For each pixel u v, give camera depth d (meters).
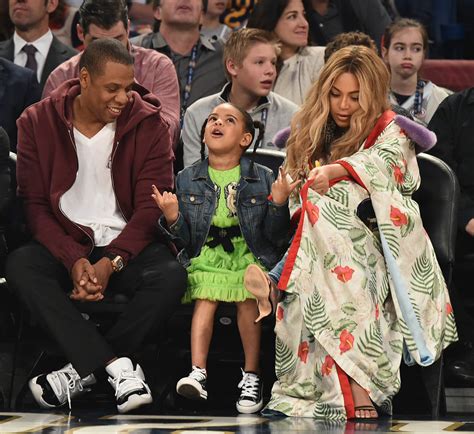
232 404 11.12
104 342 10.35
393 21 15.95
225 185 11.03
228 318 10.93
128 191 11.34
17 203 11.82
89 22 13.62
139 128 11.37
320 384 10.01
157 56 13.87
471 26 18.23
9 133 13.73
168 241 11.40
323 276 10.04
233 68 13.48
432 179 11.06
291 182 10.18
